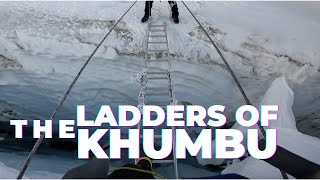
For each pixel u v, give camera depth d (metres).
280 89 3.60
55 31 4.29
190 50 4.11
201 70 4.13
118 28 4.32
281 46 4.06
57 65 4.26
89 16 4.48
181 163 4.11
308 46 4.04
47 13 4.63
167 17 4.57
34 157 4.34
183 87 4.23
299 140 3.04
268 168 2.48
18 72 4.33
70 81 4.35
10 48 4.22
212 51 4.11
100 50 4.16
